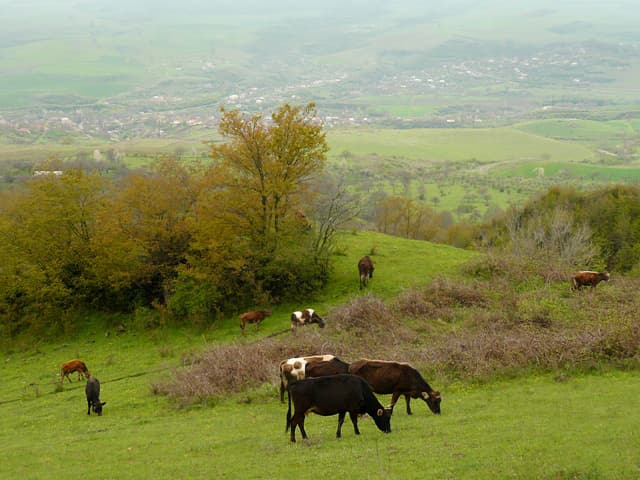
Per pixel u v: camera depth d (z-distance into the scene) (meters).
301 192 46.56
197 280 44.09
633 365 23.67
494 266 43.59
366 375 20.08
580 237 48.06
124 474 16.53
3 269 47.34
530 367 24.69
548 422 17.36
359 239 59.09
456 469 13.54
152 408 26.78
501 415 18.92
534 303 33.31
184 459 17.47
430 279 45.00
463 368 25.28
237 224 44.38
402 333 31.66
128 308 47.91
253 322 39.66
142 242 45.78
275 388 25.62
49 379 36.56
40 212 47.59
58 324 46.91
